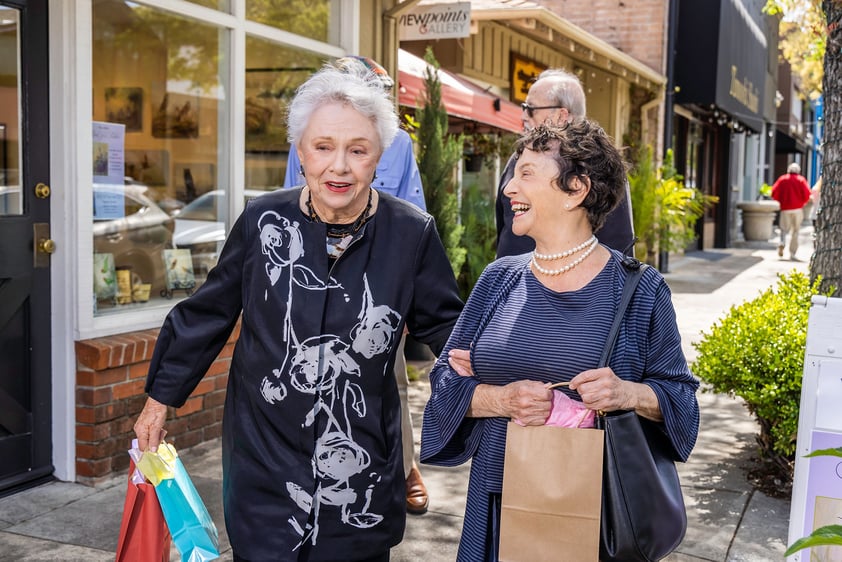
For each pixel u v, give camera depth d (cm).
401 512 239
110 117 450
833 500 243
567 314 214
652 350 214
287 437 225
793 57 1215
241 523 228
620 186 218
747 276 1426
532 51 1311
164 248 494
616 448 202
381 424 231
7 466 417
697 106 1722
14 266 408
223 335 243
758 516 416
